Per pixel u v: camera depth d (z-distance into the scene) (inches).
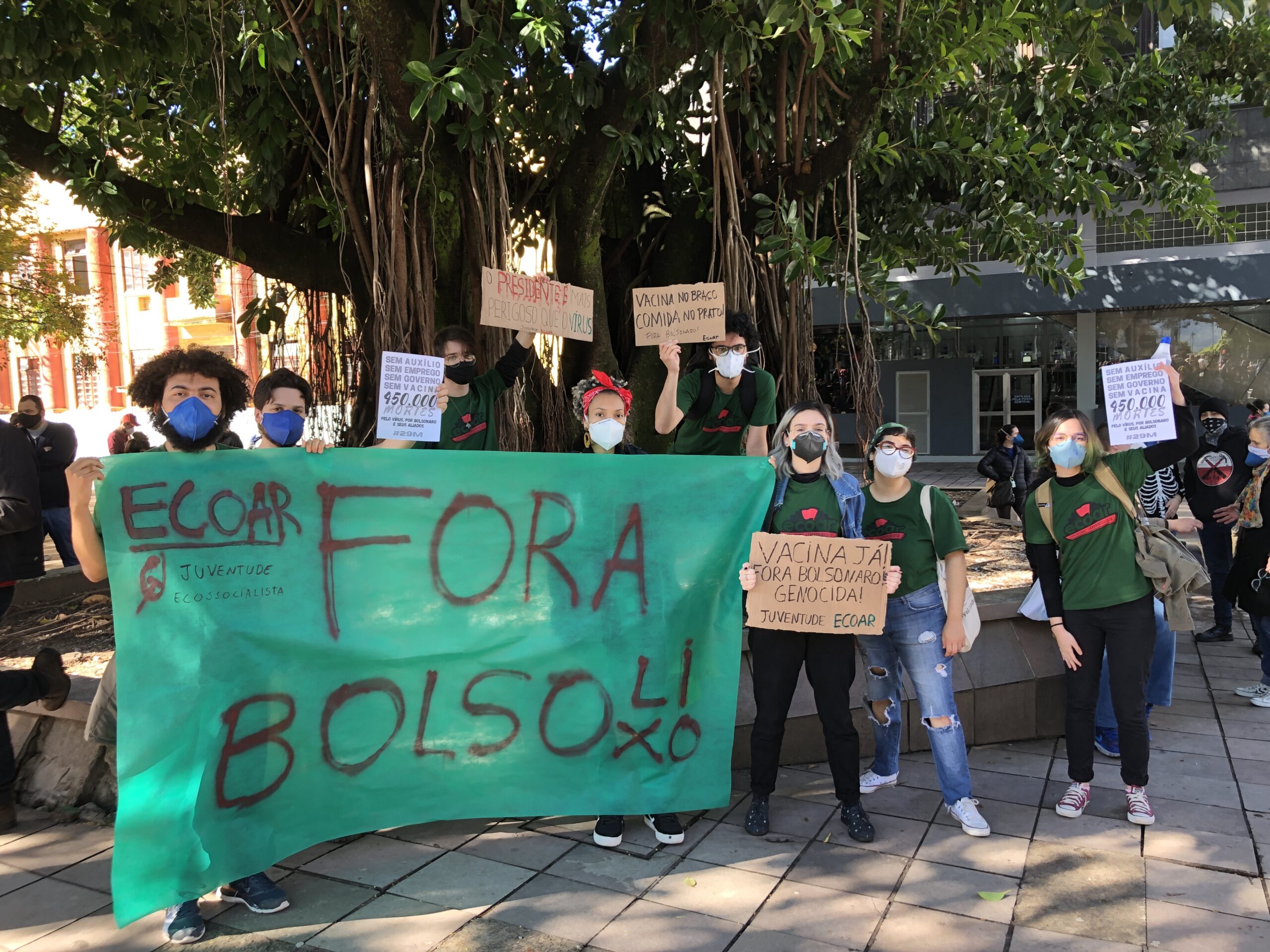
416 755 135.5
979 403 866.1
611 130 230.2
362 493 133.0
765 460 145.0
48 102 250.8
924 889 126.0
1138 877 128.4
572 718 140.5
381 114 228.7
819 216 275.6
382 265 232.1
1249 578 208.5
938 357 872.9
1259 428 248.7
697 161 288.4
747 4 201.0
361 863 133.5
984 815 150.6
